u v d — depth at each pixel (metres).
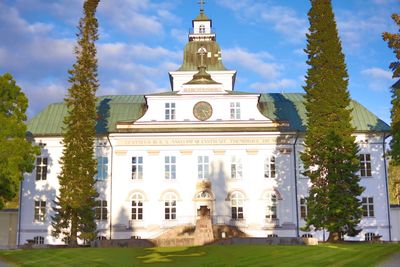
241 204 66.88
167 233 63.00
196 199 66.81
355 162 55.19
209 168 67.56
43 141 70.25
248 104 69.50
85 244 59.97
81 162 60.22
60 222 60.34
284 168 67.50
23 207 68.69
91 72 63.75
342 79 59.03
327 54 59.28
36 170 69.62
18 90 58.84
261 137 68.06
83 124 61.50
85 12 65.50
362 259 35.84
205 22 86.00
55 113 74.06
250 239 53.41
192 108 69.44
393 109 51.16
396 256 36.56
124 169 68.06
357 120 70.88
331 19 60.56
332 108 57.53
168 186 67.38
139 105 75.25
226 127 68.50
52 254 45.69
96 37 65.19
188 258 40.91
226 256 41.00
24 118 58.66
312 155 57.28
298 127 70.62
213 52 83.38
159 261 39.81
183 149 68.06
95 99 63.66
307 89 60.12
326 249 42.62
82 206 59.03
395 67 47.62
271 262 36.97
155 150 68.19
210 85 69.81
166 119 69.31
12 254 47.38
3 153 54.28
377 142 69.12
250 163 67.62
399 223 68.69
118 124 69.06
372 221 67.12
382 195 67.75
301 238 51.88
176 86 81.50
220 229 62.66
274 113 73.12
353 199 53.81
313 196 56.09
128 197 67.44
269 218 66.62
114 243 53.06
